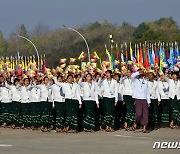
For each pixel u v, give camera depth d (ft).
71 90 66.95
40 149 48.37
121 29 296.10
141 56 109.50
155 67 77.46
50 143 53.52
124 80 68.44
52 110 71.61
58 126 67.67
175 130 66.59
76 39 284.61
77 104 66.90
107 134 62.59
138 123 67.56
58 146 50.60
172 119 69.31
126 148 47.93
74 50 255.50
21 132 69.51
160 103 71.56
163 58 109.91
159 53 115.24
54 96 67.92
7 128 78.74
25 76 80.33
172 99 69.31
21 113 78.18
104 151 46.11
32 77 77.51
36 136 62.28
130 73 68.64
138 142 52.75
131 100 67.31
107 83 67.31
